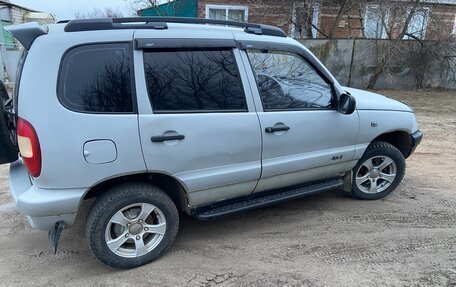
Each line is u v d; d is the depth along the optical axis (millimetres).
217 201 3248
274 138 3271
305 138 3447
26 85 2494
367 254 3213
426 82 13258
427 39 12648
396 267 3033
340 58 12602
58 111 2512
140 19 2914
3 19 16109
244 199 3414
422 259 3145
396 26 12711
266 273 2953
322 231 3598
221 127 3004
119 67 2695
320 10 13312
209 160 3016
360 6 12562
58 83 2523
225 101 3064
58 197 2592
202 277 2902
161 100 2814
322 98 3568
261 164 3273
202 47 2973
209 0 13586
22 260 3129
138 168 2762
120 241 2898
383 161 4176
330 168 3766
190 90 2926
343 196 4398
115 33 2697
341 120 3643
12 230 3586
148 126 2734
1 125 2811
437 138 7059
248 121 3121
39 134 2488
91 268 3035
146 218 2971
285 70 3389
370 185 4211
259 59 3250
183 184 2971
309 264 3074
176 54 2879
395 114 4074
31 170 2562
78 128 2557
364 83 13023
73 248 3314
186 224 3754
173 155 2852
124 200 2811
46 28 2664
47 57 2506
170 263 3082
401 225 3709
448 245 3354
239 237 3502
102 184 2855
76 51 2576
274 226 3703
